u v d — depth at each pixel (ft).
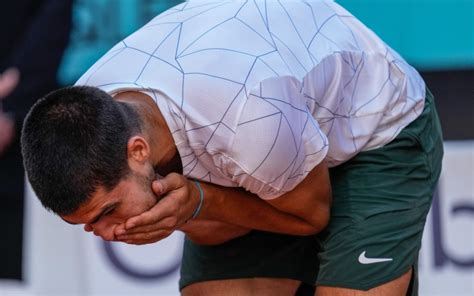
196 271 37.81
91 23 52.90
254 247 37.19
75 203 27.43
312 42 32.78
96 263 53.26
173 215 28.96
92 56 53.01
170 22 32.24
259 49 30.83
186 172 30.40
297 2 33.78
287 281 37.73
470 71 51.52
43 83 53.11
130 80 30.27
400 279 34.47
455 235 51.67
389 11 51.42
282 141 29.55
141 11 52.65
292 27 32.58
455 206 51.72
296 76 30.96
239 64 30.04
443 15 51.34
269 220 32.55
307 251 37.35
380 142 34.81
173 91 29.66
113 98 28.91
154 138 29.17
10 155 53.52
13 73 53.42
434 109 36.96
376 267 34.06
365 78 34.47
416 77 36.35
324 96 32.58
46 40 53.01
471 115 51.65
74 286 53.36
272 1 33.24
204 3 33.12
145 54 31.01
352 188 34.88
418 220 35.17
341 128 33.53
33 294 53.52
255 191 30.81
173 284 53.06
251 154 29.45
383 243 34.19
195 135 29.60
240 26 31.45
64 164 27.17
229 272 37.35
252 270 37.27
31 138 27.76
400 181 34.94
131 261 53.16
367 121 34.14
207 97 29.40
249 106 29.35
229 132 29.45
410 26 51.47
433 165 36.14
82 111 27.66
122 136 27.73
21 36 53.72
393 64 34.91
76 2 52.90
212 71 29.76
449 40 51.44
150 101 29.71
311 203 32.14
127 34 52.75
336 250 34.55
